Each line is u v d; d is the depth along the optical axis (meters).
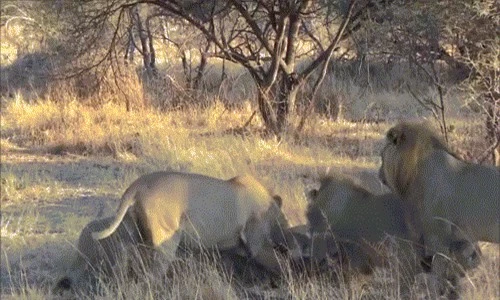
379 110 19.19
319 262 7.33
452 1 11.56
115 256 7.48
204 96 19.56
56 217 10.48
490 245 7.56
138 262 7.29
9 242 9.22
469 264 6.76
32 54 23.00
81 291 7.51
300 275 7.32
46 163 14.25
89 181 12.61
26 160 14.56
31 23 20.75
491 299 6.62
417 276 7.01
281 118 16.08
